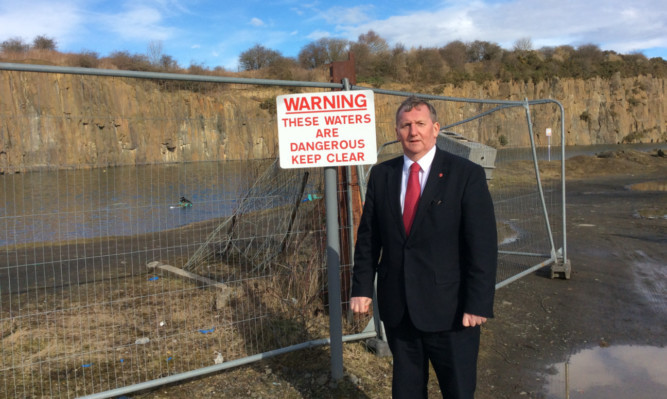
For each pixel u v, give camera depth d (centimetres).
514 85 7700
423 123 241
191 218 600
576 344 423
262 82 331
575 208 1223
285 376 354
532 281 603
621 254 738
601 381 358
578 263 686
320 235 461
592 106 8288
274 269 531
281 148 314
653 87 8850
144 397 323
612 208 1219
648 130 8706
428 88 7131
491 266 229
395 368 252
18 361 372
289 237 513
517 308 510
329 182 327
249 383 344
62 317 456
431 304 235
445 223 234
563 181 616
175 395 328
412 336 246
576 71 8294
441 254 236
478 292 226
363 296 256
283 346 394
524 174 691
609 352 406
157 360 374
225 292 488
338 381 341
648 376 363
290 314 445
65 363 367
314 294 456
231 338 412
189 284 566
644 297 541
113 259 689
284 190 526
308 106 313
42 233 468
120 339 414
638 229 934
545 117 4759
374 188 256
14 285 577
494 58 8200
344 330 425
